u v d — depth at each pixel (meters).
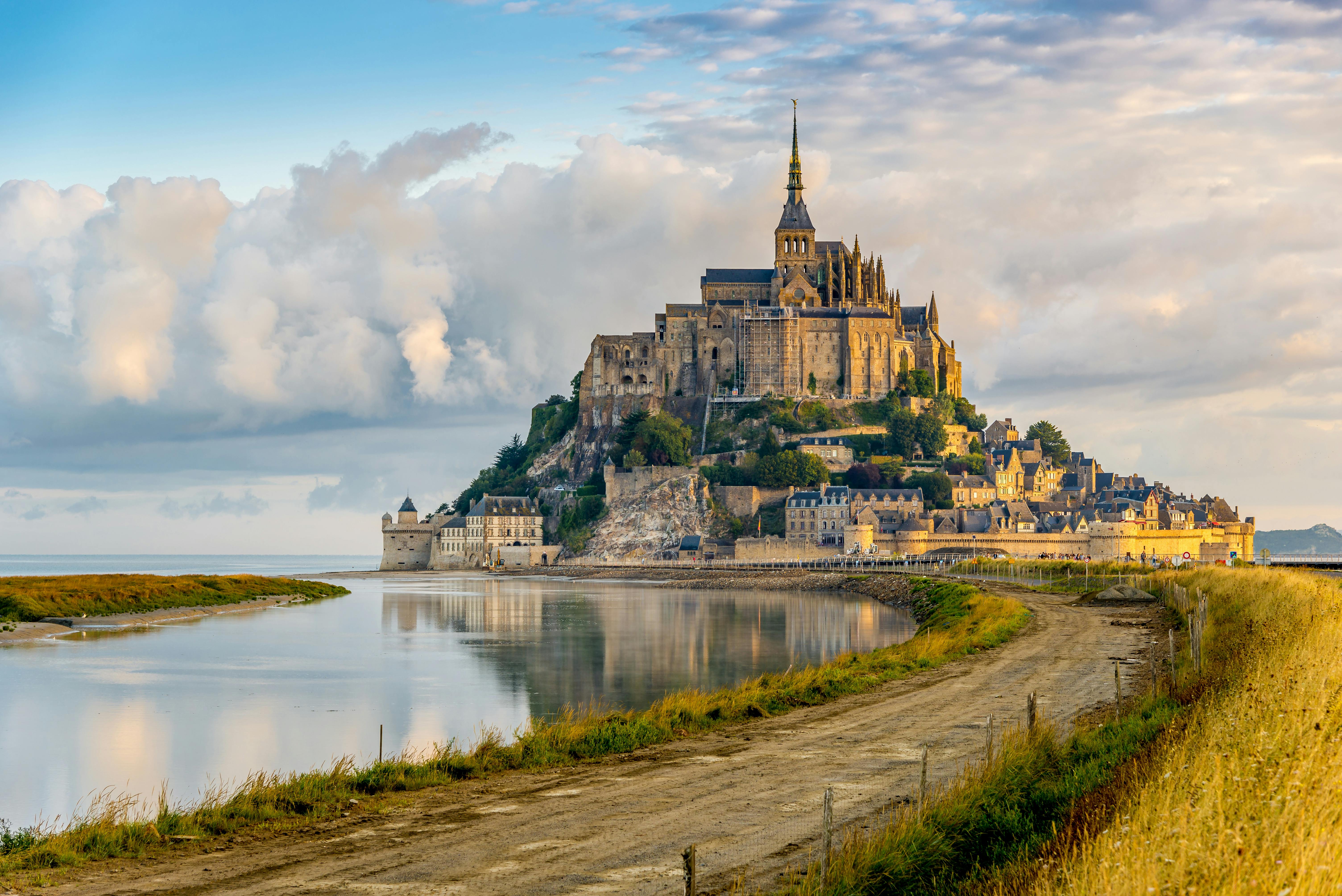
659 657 106.88
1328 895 19.84
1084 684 61.44
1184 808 24.97
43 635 126.62
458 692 84.19
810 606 177.38
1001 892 25.25
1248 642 56.06
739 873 29.72
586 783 41.03
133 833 34.25
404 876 30.19
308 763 59.38
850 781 39.91
